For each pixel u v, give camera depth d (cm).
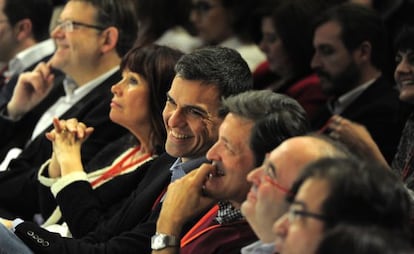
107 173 812
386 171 423
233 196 584
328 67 940
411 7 1105
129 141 835
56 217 838
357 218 396
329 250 381
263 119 567
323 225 402
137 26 1009
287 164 482
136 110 780
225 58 666
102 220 753
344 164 413
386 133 883
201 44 1123
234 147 574
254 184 505
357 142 679
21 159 938
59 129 815
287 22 1018
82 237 751
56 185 777
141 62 778
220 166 591
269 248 502
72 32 965
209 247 607
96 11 965
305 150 486
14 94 1045
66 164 794
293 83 1024
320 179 409
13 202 895
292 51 1021
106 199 788
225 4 1115
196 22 1126
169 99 686
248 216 505
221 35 1132
